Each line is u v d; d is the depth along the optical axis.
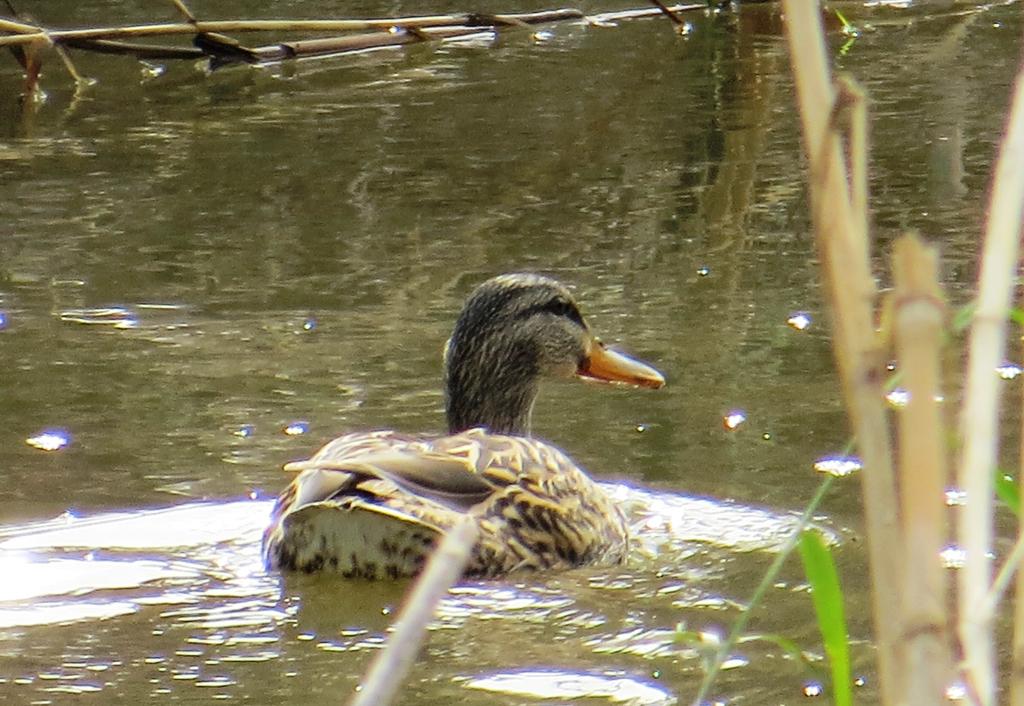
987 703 3.95
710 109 21.64
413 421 12.11
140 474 11.05
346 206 17.59
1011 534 9.91
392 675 3.45
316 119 21.31
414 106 21.91
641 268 15.55
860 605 9.14
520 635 8.81
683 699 7.97
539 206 17.58
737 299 14.65
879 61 24.09
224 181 18.53
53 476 11.01
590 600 9.28
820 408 12.22
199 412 12.21
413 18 25.91
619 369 12.10
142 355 13.38
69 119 21.50
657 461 11.44
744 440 11.70
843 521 10.35
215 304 14.61
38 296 14.80
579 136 20.34
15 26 22.23
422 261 15.81
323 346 13.61
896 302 3.84
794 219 17.12
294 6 27.62
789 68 23.88
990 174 18.19
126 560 9.72
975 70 23.33
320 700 7.94
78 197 17.91
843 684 5.34
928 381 3.83
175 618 8.95
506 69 24.02
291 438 11.71
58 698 7.96
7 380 12.82
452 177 18.67
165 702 7.91
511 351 11.91
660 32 26.47
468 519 3.63
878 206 17.17
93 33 22.53
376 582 9.41
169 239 16.47
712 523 10.41
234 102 22.30
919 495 3.90
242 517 10.41
